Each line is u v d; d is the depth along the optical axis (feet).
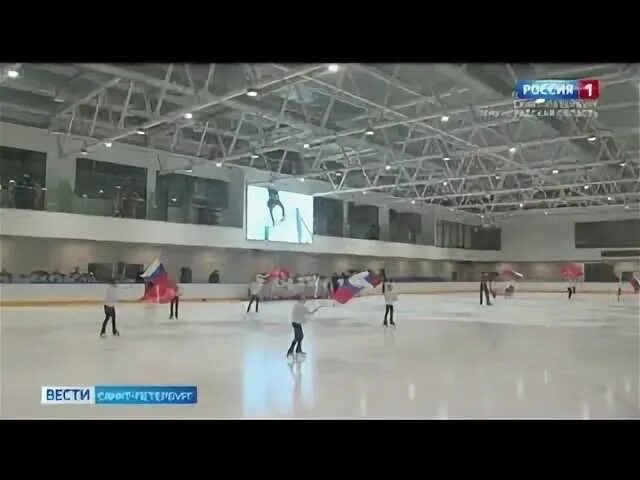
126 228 71.36
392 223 115.96
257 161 90.17
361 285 41.24
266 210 87.71
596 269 125.29
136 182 74.38
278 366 27.02
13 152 62.54
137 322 49.70
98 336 39.29
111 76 52.65
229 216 84.17
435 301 89.61
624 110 55.06
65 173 66.59
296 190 92.38
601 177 95.50
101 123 67.62
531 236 134.00
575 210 125.59
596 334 42.01
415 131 73.67
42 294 61.82
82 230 67.15
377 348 33.68
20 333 40.91
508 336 40.52
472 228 137.69
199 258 83.10
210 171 81.82
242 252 88.33
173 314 58.23
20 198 63.05
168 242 75.51
